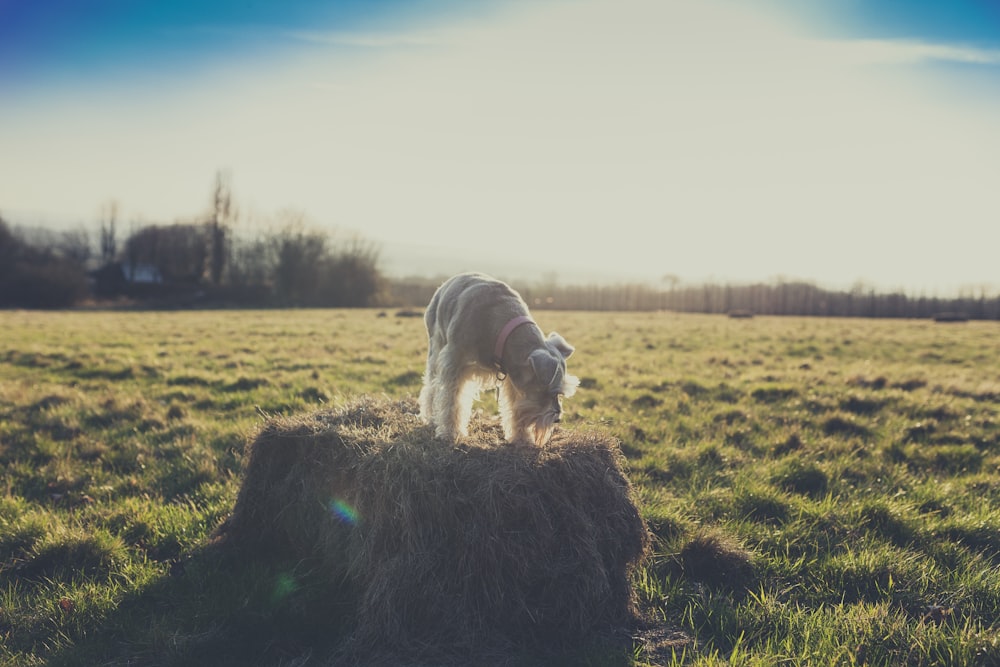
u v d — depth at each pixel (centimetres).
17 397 979
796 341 2120
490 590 378
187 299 5622
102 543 477
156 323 2711
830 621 395
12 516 536
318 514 454
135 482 619
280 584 428
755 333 2422
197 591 426
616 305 6269
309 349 1633
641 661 365
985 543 516
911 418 929
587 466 425
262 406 948
